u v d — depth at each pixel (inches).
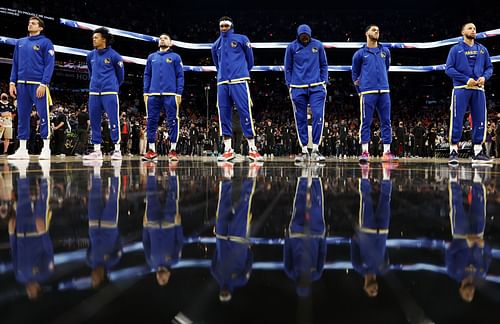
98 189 66.0
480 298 16.0
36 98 239.9
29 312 14.2
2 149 445.4
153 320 13.6
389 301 15.6
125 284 17.8
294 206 47.5
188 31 1459.2
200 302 15.4
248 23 1456.7
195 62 1443.2
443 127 893.2
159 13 1429.6
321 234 30.8
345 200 53.1
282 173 113.2
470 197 56.8
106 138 543.5
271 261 22.3
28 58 237.1
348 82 1433.3
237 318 13.7
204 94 1435.8
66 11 1127.0
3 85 1042.1
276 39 1425.9
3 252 23.9
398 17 1416.1
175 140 261.6
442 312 14.2
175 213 41.8
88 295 16.2
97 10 1223.5
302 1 1418.6
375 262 22.0
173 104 258.1
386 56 239.9
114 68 254.5
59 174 103.3
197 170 127.4
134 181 82.7
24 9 1035.3
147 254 23.9
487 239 28.8
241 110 223.9
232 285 17.7
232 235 30.3
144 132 587.8
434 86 1401.3
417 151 766.5
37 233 30.3
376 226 34.3
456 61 214.5
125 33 1209.4
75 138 471.2
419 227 33.9
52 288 17.1
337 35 1398.9
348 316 13.8
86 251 24.5
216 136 727.7
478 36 1179.9
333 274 19.5
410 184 78.2
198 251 25.0
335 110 1405.0
